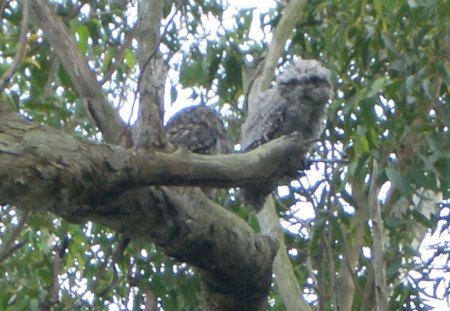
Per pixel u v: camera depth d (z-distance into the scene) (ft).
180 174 18.26
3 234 36.01
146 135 18.29
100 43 37.52
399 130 35.81
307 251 40.37
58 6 35.55
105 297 34.78
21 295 35.22
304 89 35.40
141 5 20.49
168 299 36.94
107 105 20.62
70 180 16.83
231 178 18.81
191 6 43.32
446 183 35.32
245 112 42.80
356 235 38.93
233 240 20.57
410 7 35.76
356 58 38.11
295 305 34.88
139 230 19.62
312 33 40.34
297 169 19.76
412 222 39.70
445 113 36.29
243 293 21.70
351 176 35.78
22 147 16.33
